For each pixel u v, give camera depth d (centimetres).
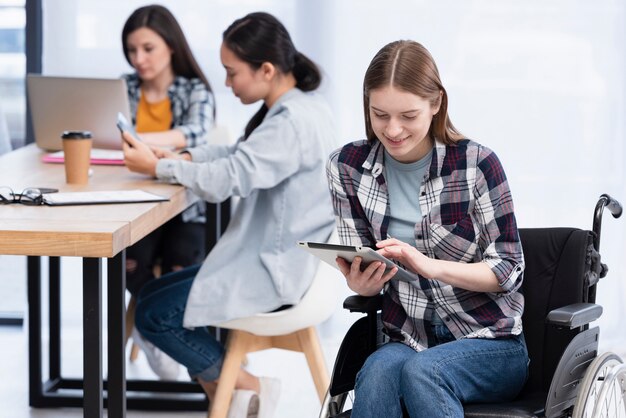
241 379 349
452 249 250
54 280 401
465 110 459
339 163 258
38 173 338
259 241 324
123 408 273
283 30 325
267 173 314
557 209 461
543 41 452
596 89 453
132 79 416
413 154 251
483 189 246
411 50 239
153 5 403
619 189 457
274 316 314
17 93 487
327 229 323
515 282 245
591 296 266
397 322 256
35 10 475
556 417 237
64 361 445
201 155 351
